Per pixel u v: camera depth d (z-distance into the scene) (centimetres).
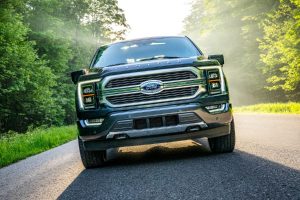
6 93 2503
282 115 1366
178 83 548
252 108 2183
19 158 910
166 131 544
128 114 543
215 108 558
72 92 3953
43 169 661
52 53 3366
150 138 551
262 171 433
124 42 736
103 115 552
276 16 2192
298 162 466
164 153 682
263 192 344
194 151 664
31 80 2678
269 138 732
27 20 3262
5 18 2433
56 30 3447
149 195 376
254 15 2892
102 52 720
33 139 1370
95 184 464
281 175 404
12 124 2867
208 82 555
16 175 642
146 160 618
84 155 592
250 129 958
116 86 551
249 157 536
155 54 686
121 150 811
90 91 559
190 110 543
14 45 2384
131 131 545
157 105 546
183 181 421
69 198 408
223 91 561
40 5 3278
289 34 1950
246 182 388
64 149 989
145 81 548
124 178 478
